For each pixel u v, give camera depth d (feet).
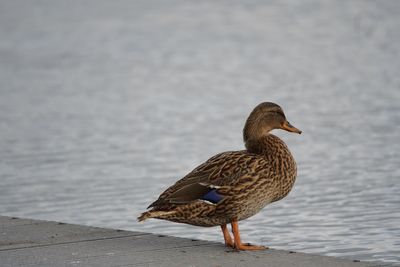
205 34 187.11
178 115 98.53
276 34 183.83
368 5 224.94
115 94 115.65
